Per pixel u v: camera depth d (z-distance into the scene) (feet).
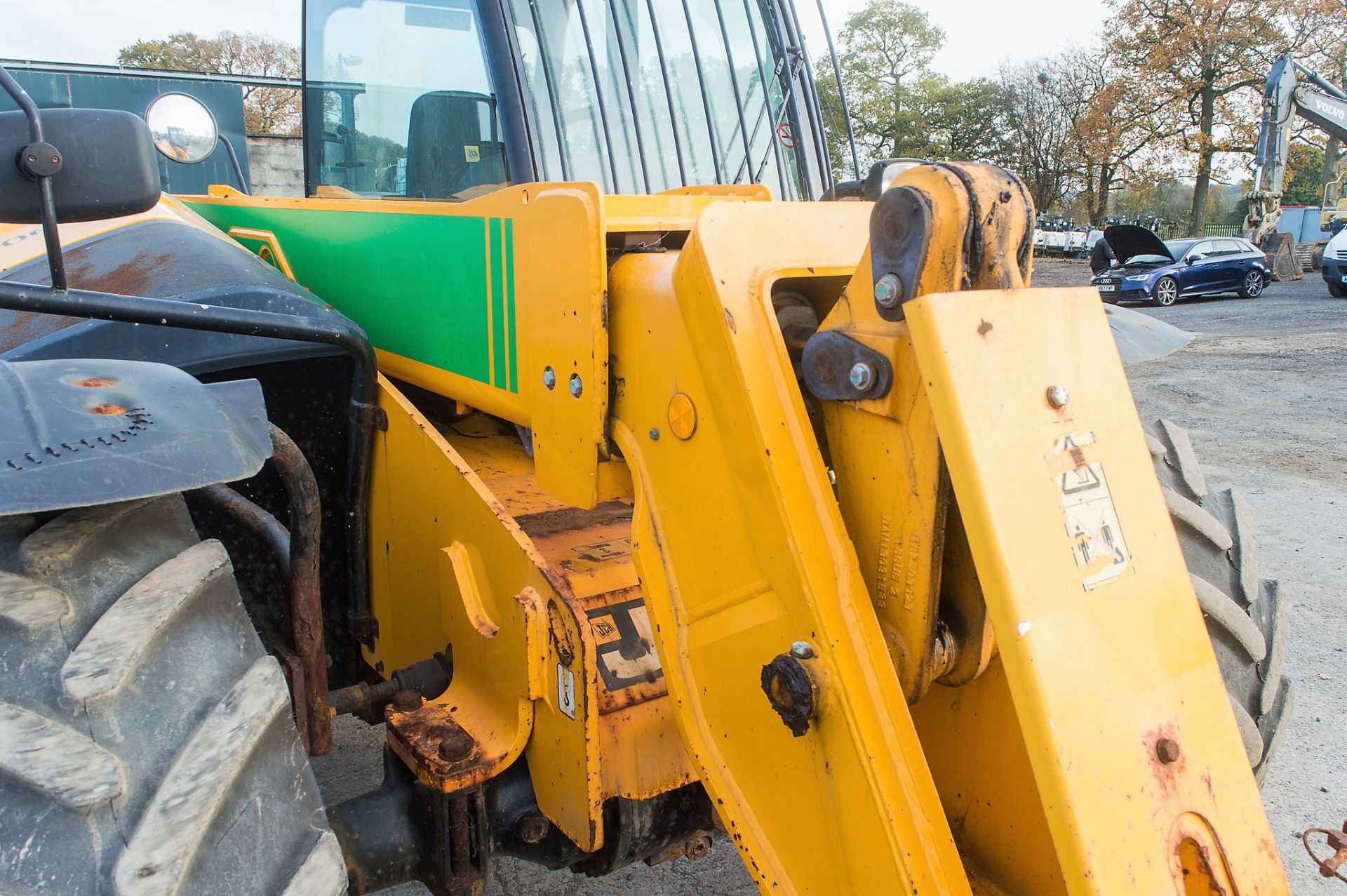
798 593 4.26
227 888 3.84
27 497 3.71
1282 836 8.70
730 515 4.59
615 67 7.54
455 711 5.88
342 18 8.89
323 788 9.05
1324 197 98.07
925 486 4.08
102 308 4.88
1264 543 15.90
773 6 8.55
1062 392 3.91
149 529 4.51
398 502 6.63
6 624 3.87
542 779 5.48
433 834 5.46
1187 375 32.09
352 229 7.54
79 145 4.45
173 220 8.14
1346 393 28.43
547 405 5.61
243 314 5.61
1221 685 4.04
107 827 3.64
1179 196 140.15
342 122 9.10
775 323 4.52
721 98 8.14
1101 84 123.03
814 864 4.37
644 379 5.01
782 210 4.89
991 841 4.92
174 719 4.01
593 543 6.38
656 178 7.69
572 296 5.24
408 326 7.00
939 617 4.39
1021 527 3.67
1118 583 3.87
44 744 3.66
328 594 7.37
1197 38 111.14
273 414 7.04
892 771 3.99
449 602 6.02
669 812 5.69
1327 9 107.76
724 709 4.76
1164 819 3.73
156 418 4.29
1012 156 132.77
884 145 134.31
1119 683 3.76
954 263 3.88
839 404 4.41
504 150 7.08
